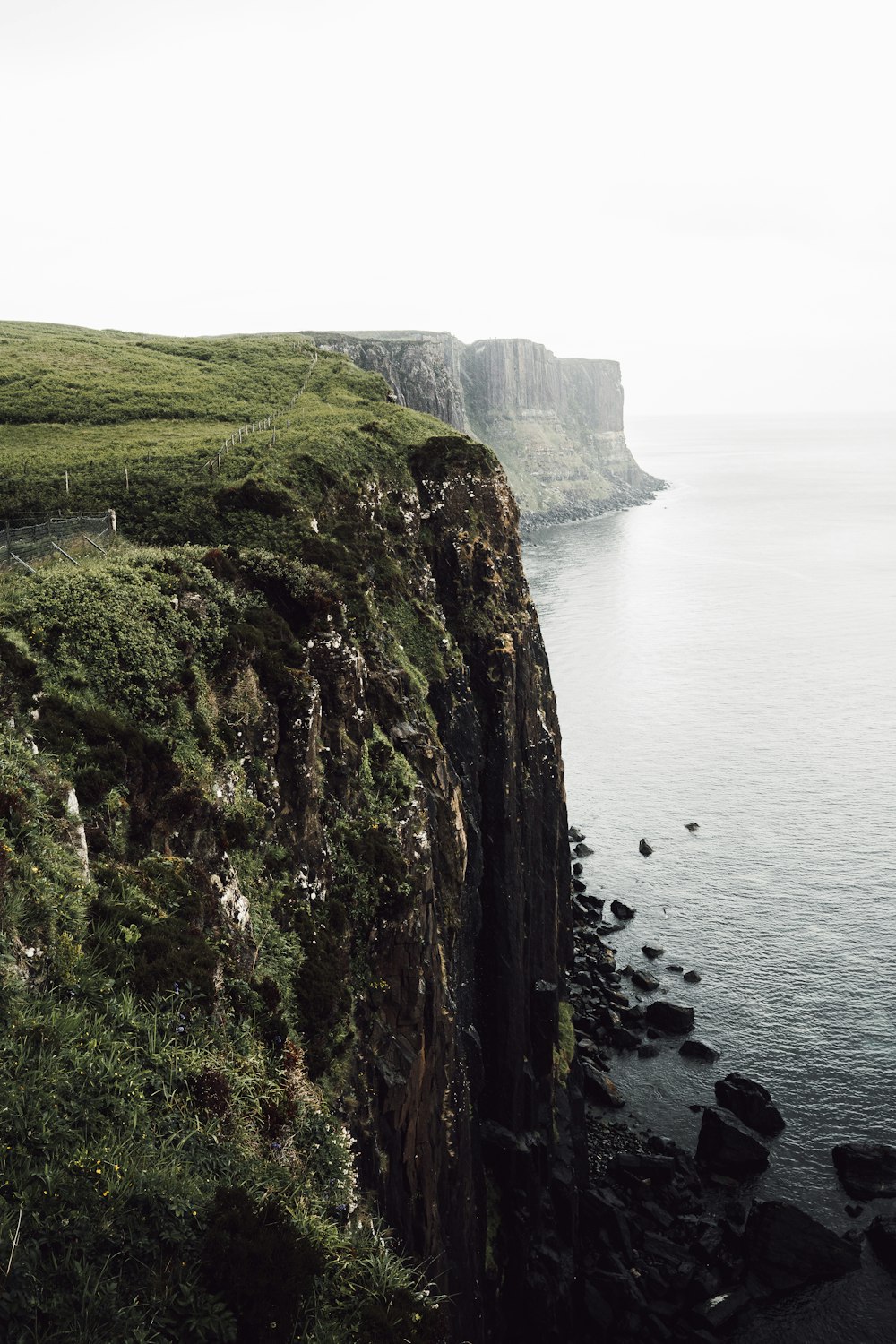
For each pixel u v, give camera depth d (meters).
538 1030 51.31
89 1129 15.80
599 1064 56.97
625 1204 46.34
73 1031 16.89
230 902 24.59
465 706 49.19
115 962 18.88
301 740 30.23
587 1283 41.28
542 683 62.91
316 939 27.27
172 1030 18.73
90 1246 14.21
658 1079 55.78
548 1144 47.66
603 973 66.62
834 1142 50.16
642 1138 51.16
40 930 18.03
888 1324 39.91
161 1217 15.14
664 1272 42.22
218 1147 17.45
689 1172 47.94
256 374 83.81
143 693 26.19
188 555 33.91
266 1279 15.09
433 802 39.34
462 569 55.22
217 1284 14.77
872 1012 60.72
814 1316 40.38
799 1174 48.09
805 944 68.50
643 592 196.88
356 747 34.66
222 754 27.03
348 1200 20.23
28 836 19.14
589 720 118.50
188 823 24.59
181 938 20.59
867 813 89.06
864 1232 44.31
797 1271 42.06
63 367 81.19
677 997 63.47
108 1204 14.84
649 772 101.44
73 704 24.22
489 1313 38.31
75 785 21.97
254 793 28.19
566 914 67.25
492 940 50.69
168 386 75.75
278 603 34.56
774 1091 54.19
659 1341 39.31
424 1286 28.06
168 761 24.92
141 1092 16.86
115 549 36.16
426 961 33.25
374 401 71.81
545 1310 39.69
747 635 159.00
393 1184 28.38
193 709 27.20
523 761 56.72
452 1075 35.56
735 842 84.69
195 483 47.38
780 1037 58.97
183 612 29.73
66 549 34.19
